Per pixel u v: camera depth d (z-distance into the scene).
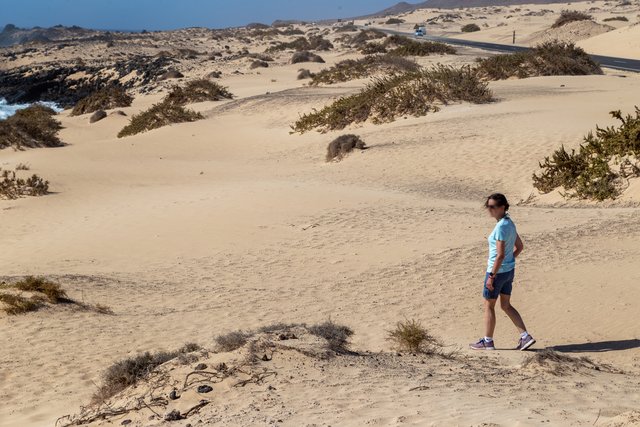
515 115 30.92
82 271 15.38
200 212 20.14
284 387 6.90
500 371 7.86
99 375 9.20
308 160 30.78
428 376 7.48
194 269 15.06
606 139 20.22
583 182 19.38
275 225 18.03
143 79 82.38
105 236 18.66
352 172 26.20
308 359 7.73
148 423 6.43
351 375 7.34
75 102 83.25
